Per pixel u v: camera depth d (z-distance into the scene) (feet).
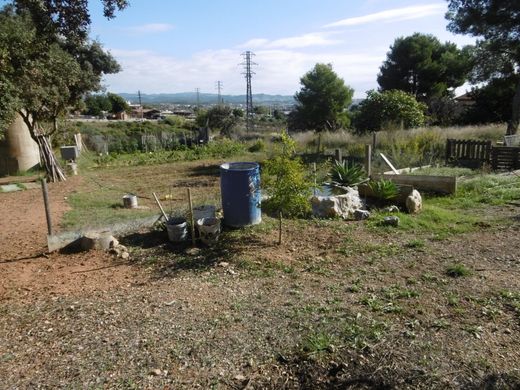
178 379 10.11
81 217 28.30
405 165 43.24
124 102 242.58
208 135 92.43
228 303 14.30
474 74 90.33
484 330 11.71
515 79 83.92
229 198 22.62
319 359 10.59
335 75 128.67
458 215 25.49
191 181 45.78
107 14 18.57
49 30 19.11
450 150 47.67
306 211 23.70
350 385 9.71
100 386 9.91
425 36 119.34
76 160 61.93
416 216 25.08
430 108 97.91
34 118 46.57
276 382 9.98
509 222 23.61
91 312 14.02
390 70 124.57
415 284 15.30
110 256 20.01
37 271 18.38
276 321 12.74
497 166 43.50
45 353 11.52
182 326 12.71
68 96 50.70
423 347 10.91
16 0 18.57
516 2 58.59
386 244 20.33
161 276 17.33
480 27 65.00
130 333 12.41
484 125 79.61
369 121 73.61
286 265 17.92
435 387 9.40
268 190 20.89
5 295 15.81
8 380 10.29
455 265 16.99
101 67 79.05
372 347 10.96
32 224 27.17
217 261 18.70
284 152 20.57
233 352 11.16
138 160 65.87
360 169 32.58
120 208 31.50
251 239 21.22
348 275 16.58
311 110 129.29
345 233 22.06
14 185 43.96
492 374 9.74
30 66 37.63
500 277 15.66
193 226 20.79
